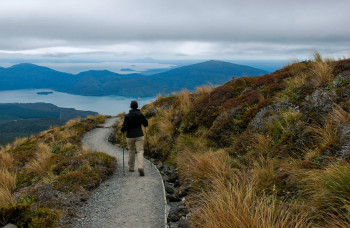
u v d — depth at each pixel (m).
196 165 5.90
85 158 7.52
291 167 4.42
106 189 5.95
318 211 3.25
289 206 3.55
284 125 5.79
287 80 8.44
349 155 3.78
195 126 9.34
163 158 8.69
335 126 4.75
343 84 5.79
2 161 9.16
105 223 4.31
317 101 5.73
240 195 3.81
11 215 3.90
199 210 4.06
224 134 7.50
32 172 7.74
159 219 4.43
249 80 10.65
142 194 5.60
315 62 8.35
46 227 3.87
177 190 5.57
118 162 8.66
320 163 4.10
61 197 4.98
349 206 2.89
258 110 7.20
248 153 5.84
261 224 3.06
